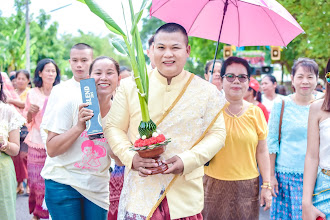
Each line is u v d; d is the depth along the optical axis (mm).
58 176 3516
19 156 7566
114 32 2715
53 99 3572
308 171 3004
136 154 2754
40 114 5977
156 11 3727
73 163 3512
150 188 2840
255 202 3977
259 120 4023
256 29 3910
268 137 4652
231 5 3854
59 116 3473
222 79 3996
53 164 3551
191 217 2900
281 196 4617
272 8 3133
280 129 4609
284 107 4594
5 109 4098
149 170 2652
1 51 32844
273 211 4672
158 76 2912
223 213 3904
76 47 3844
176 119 2824
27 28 24500
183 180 2869
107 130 2977
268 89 8570
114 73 3477
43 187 5762
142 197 2844
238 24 3947
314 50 15289
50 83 6285
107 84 3447
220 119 2979
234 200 3893
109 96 3512
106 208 3693
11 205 4078
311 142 3023
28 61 24500
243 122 3896
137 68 2666
